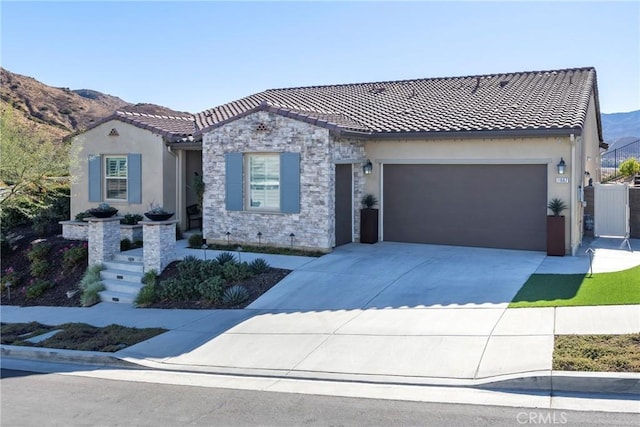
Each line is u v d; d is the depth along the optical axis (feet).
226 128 59.77
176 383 29.14
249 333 35.70
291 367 29.86
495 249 56.39
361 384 27.20
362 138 57.82
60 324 42.50
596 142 83.35
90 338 37.78
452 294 40.50
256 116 57.98
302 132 55.57
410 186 60.03
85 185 70.85
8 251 61.62
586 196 66.28
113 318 43.06
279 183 57.41
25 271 57.77
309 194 55.62
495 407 23.44
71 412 25.49
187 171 69.15
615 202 65.31
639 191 65.62
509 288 41.16
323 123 54.03
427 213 59.41
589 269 46.29
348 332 34.19
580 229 60.08
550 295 38.37
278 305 41.16
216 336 35.83
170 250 52.06
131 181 67.97
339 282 45.06
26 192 65.41
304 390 26.91
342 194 58.85
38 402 27.04
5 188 64.90
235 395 26.76
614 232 65.62
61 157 65.92
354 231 61.21
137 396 27.35
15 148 62.64
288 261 52.03
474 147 56.49
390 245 59.16
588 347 27.78
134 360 32.76
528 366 26.50
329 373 28.63
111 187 70.28
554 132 51.01
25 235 65.92
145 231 51.21
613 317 32.42
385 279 45.32
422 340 31.71
